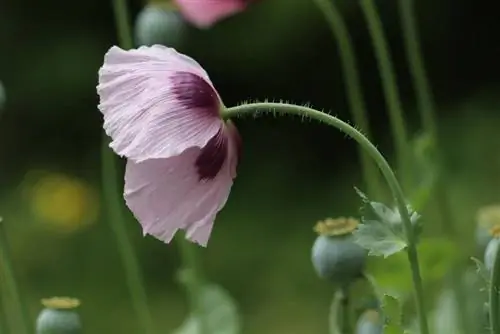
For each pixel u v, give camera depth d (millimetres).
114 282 2584
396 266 1391
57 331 1304
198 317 1497
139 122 1164
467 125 2779
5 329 1384
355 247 1273
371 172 1460
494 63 2932
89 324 2428
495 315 1194
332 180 2941
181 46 1469
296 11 2930
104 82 1177
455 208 2342
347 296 1289
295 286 2475
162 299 2441
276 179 2943
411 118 2916
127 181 1172
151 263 2514
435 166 1475
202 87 1178
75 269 2619
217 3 1441
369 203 1203
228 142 1184
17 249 2662
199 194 1179
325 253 1276
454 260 1450
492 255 1230
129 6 2883
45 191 2719
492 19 2920
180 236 1496
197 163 1175
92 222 2691
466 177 2594
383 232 1200
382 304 1242
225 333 1533
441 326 1513
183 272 1503
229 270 2543
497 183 2541
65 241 2662
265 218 2803
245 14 2908
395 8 2904
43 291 2584
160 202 1175
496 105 2865
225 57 2943
